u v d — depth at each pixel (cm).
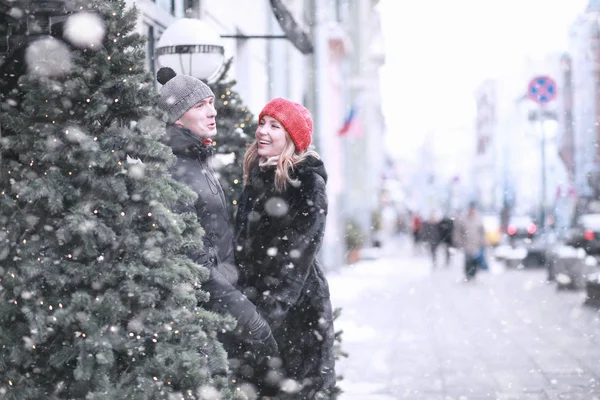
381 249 4459
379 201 5638
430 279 2453
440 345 1199
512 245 3116
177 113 506
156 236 442
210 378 452
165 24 1097
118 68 464
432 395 870
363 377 967
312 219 508
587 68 5372
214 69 819
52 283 432
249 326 479
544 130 4128
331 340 527
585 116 5375
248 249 516
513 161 7888
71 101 461
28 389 432
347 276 2512
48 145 445
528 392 883
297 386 521
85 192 447
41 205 446
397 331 1344
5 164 469
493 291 2044
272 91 2120
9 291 436
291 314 521
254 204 520
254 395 525
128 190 448
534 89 3050
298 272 506
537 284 2227
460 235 2867
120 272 436
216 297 473
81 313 428
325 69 2217
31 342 427
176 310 439
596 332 1305
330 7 3647
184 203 475
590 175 5094
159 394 431
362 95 4322
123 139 448
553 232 3403
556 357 1091
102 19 468
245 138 727
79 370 421
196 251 469
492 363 1054
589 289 1666
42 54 493
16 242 441
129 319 443
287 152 514
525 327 1376
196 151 502
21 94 516
